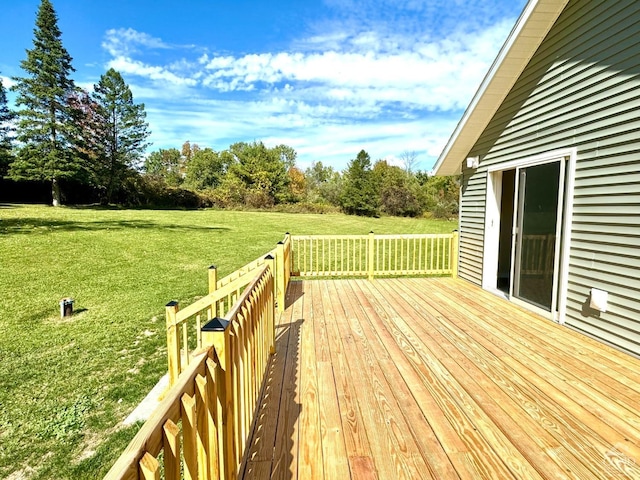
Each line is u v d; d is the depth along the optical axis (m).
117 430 2.73
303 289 5.98
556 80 4.13
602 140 3.49
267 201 31.11
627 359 3.18
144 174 28.23
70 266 8.38
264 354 2.86
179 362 3.08
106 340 4.46
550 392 2.62
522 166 4.83
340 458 1.91
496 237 5.82
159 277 7.72
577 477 1.77
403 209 27.58
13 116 23.44
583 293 3.78
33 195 23.67
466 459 1.91
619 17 3.27
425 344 3.56
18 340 4.44
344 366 3.06
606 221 3.46
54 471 2.31
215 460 1.35
